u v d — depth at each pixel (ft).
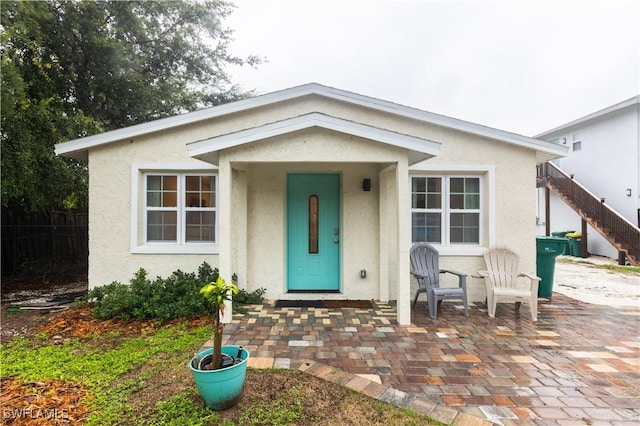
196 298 17.46
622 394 9.95
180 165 20.68
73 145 20.10
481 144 20.77
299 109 21.24
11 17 20.01
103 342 14.02
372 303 20.27
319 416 8.70
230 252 16.67
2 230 27.27
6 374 11.09
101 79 28.78
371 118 21.13
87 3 25.67
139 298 16.94
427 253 19.47
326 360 12.16
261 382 10.39
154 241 21.30
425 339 14.29
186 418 8.55
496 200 20.75
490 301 17.70
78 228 32.73
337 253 22.16
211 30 37.73
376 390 10.02
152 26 33.68
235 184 21.02
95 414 8.78
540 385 10.43
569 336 14.75
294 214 22.18
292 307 19.36
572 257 44.11
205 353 9.92
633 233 36.32
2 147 20.79
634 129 40.14
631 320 17.08
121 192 20.58
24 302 20.74
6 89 17.78
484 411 9.01
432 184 21.53
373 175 21.44
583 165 47.47
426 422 8.50
